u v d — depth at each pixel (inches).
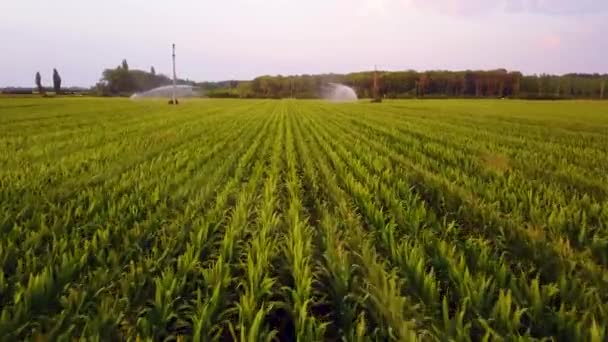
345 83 6525.6
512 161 583.2
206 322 171.3
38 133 965.2
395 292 194.1
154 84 6909.5
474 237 287.7
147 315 179.6
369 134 1009.5
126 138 872.9
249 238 297.0
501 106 2883.9
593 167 571.2
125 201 340.5
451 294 203.8
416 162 585.3
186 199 381.1
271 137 961.5
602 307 180.5
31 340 154.0
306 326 171.9
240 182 479.5
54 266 222.2
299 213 336.8
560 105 3088.1
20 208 323.0
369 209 328.8
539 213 313.7
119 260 230.5
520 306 188.5
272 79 6771.7
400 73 6171.3
